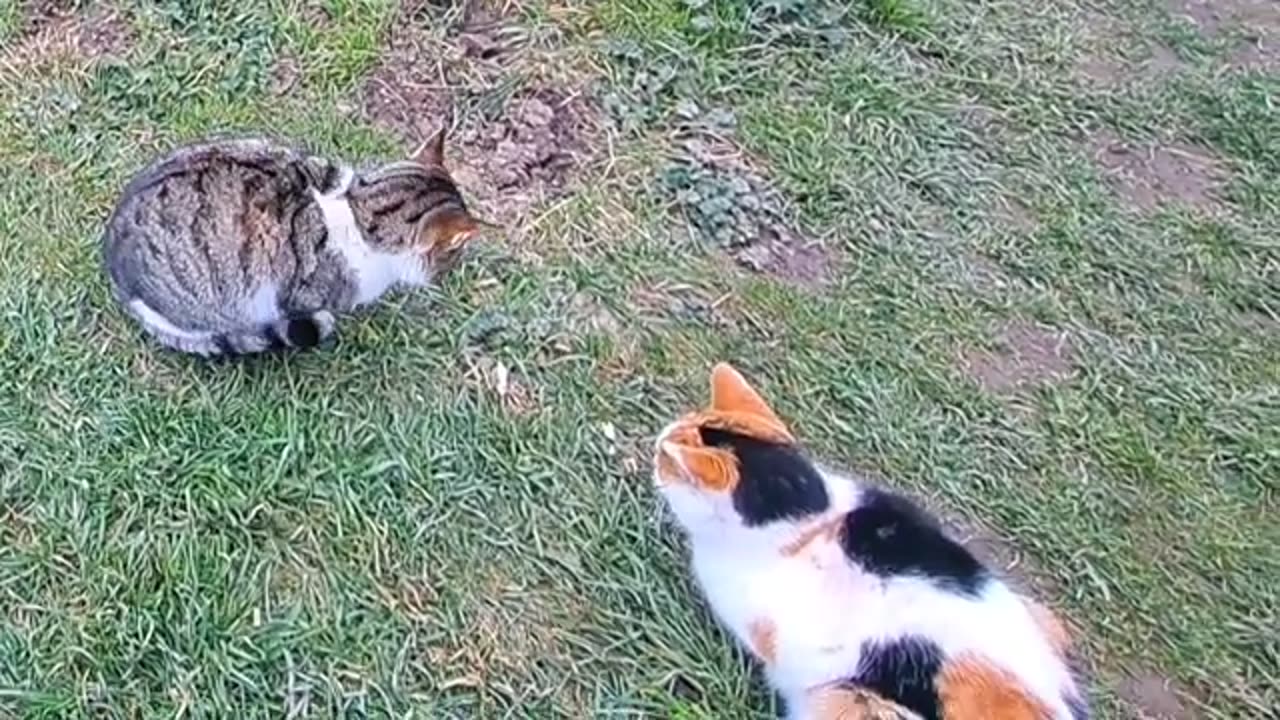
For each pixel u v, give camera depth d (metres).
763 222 3.07
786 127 3.24
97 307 2.78
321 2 3.33
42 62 3.21
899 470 2.71
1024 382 2.86
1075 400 2.84
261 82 3.21
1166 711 2.43
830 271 3.02
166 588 2.43
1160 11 3.58
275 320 2.69
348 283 2.69
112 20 3.28
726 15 3.39
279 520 2.53
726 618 2.39
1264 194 3.22
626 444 2.69
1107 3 3.59
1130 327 2.97
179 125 3.12
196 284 2.62
